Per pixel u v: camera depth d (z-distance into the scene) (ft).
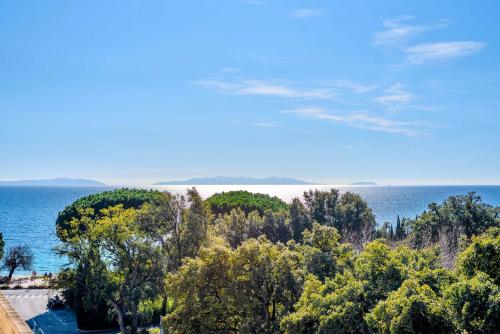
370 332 82.12
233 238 270.87
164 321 114.42
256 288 112.16
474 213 282.97
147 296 179.93
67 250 182.60
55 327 203.92
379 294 90.94
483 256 84.02
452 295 75.61
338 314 87.15
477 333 71.72
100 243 178.91
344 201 351.87
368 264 97.35
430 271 91.61
